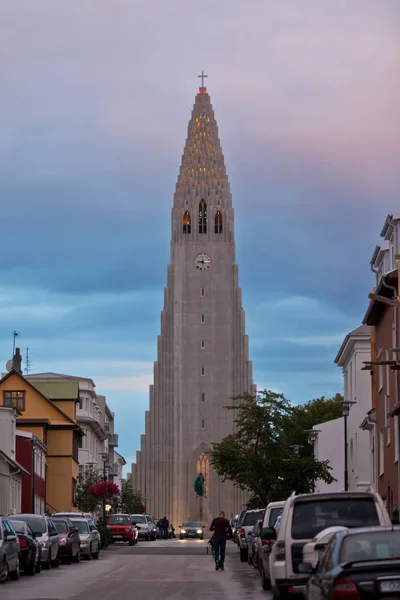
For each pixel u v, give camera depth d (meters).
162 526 117.06
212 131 179.25
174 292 171.38
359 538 14.52
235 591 29.88
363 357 71.38
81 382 133.12
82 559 54.62
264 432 69.38
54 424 103.12
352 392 74.06
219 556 44.00
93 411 137.88
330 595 13.41
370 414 56.03
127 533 84.69
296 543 20.16
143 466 166.50
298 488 68.56
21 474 82.62
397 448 46.53
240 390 168.38
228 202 174.75
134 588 30.97
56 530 46.06
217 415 167.12
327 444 83.62
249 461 68.50
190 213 173.88
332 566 14.25
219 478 163.62
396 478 46.75
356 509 20.31
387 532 14.60
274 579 20.38
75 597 27.00
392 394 47.94
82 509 94.06
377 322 52.75
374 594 13.10
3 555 32.12
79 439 113.94
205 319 170.50
